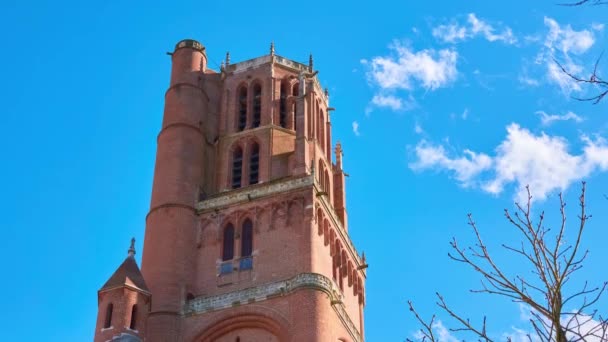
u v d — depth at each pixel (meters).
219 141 71.38
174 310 59.06
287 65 76.00
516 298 18.08
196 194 65.88
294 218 61.72
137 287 57.03
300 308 56.00
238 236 62.44
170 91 71.81
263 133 70.31
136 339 54.00
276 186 63.66
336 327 58.56
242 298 58.47
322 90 78.06
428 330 19.56
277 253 60.31
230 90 74.69
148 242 63.28
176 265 61.25
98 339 54.19
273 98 72.94
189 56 73.88
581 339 17.34
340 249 66.19
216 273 61.12
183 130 68.88
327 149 75.19
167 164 67.00
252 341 56.94
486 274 18.47
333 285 59.78
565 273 17.73
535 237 18.14
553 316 17.52
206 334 57.84
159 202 64.88
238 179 68.88
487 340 18.34
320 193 63.44
